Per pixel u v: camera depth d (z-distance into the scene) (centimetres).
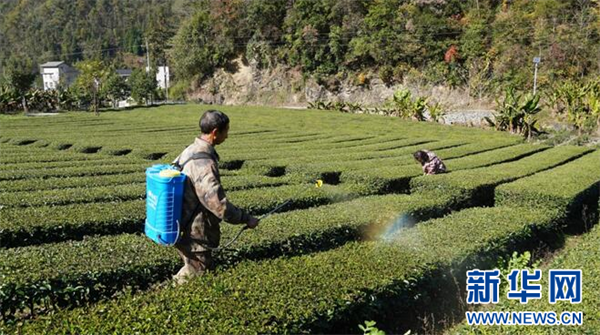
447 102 4084
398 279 491
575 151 1573
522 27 3850
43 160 1413
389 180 1082
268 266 491
